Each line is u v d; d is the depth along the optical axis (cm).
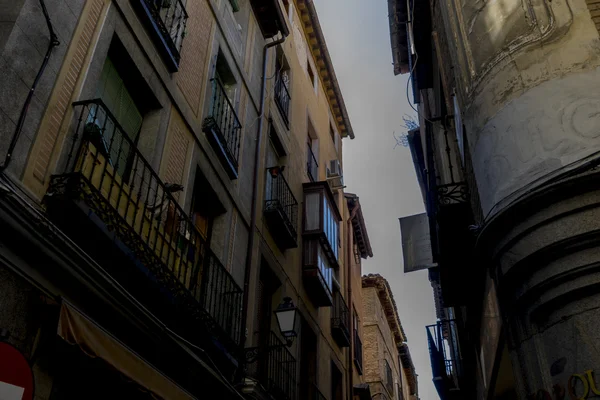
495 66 736
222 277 929
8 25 556
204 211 1026
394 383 3031
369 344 2678
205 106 1027
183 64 962
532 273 596
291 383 1209
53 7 628
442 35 1005
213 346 826
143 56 818
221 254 1009
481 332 1031
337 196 2131
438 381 1549
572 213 576
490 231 652
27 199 542
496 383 950
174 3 948
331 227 1633
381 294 2945
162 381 618
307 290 1486
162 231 761
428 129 1390
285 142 1512
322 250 1558
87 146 616
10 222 491
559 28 693
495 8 774
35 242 514
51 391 541
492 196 674
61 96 618
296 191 1545
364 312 2777
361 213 2423
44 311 534
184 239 800
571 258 564
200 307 777
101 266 624
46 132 585
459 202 879
